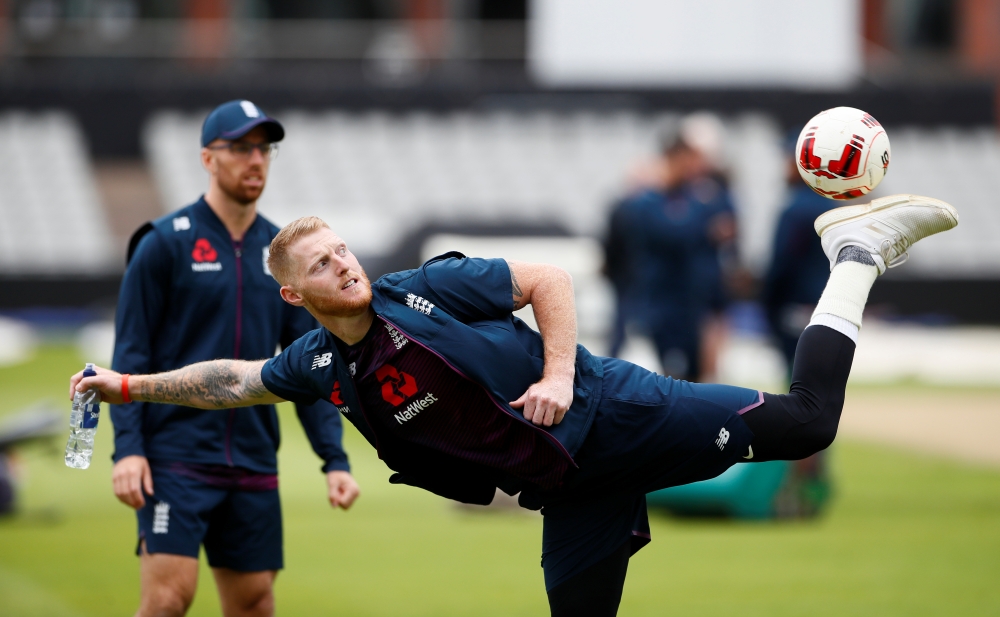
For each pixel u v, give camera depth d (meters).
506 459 13.53
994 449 42.16
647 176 41.06
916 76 92.31
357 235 82.25
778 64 94.88
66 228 86.25
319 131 91.75
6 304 80.62
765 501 30.45
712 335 36.12
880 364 68.56
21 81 90.12
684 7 94.75
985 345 73.25
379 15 106.00
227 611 17.42
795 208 30.97
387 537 29.05
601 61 95.25
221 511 17.06
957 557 26.19
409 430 13.62
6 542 27.92
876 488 35.06
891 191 89.12
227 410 16.86
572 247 66.38
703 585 23.73
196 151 90.19
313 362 13.96
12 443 31.34
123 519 30.89
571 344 13.45
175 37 93.94
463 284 13.46
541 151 92.00
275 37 94.69
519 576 24.88
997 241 86.50
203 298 16.92
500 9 107.56
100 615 21.38
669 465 14.00
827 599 22.50
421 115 92.94
